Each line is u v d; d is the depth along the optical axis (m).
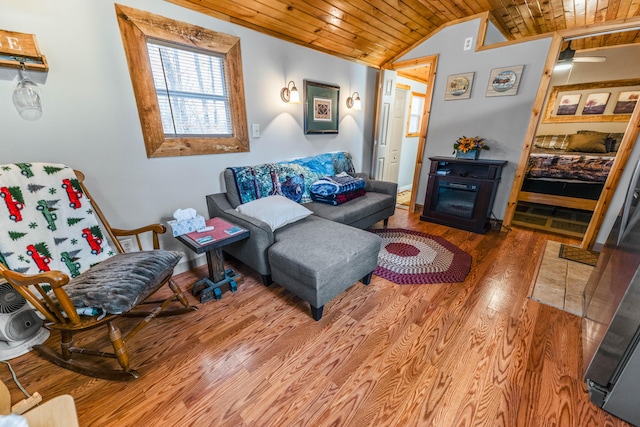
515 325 1.59
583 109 4.05
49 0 1.37
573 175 3.67
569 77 4.08
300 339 1.48
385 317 1.66
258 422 1.06
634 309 0.98
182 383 1.21
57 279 0.99
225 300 1.82
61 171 1.43
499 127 3.04
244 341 1.46
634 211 1.26
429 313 1.70
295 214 2.07
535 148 4.34
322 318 1.65
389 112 3.87
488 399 1.15
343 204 2.66
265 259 1.83
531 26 3.22
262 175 2.39
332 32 2.66
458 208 3.22
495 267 2.27
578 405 1.12
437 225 3.32
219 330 1.54
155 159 1.91
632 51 3.60
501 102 2.96
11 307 1.31
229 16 2.08
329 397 1.16
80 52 1.51
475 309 1.74
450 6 2.73
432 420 1.06
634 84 3.66
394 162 4.66
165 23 1.76
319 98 2.99
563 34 2.49
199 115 2.10
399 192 5.07
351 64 3.29
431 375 1.26
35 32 1.36
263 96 2.45
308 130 2.96
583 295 1.85
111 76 1.63
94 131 1.63
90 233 1.50
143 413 1.08
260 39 2.31
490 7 2.75
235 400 1.14
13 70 1.34
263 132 2.54
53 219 1.37
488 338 1.49
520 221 3.44
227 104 2.24
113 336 1.17
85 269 1.46
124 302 1.13
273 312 1.70
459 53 3.12
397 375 1.26
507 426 1.04
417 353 1.39
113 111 1.68
